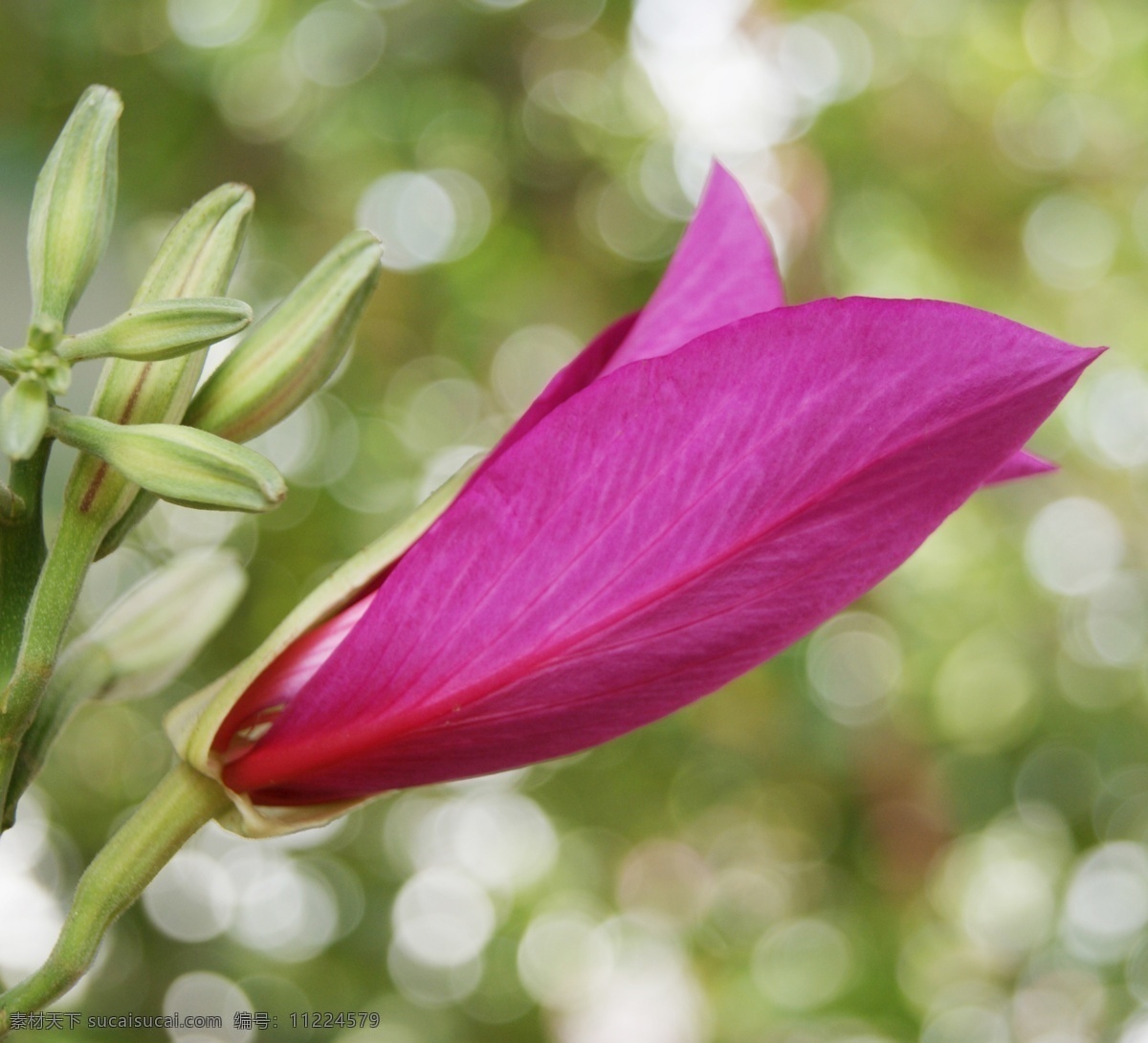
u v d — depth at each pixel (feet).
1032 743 3.85
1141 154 3.95
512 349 3.92
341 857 3.49
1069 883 3.96
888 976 3.54
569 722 1.06
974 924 4.01
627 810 3.94
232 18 3.27
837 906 3.79
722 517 1.03
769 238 1.11
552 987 3.92
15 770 1.07
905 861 3.73
